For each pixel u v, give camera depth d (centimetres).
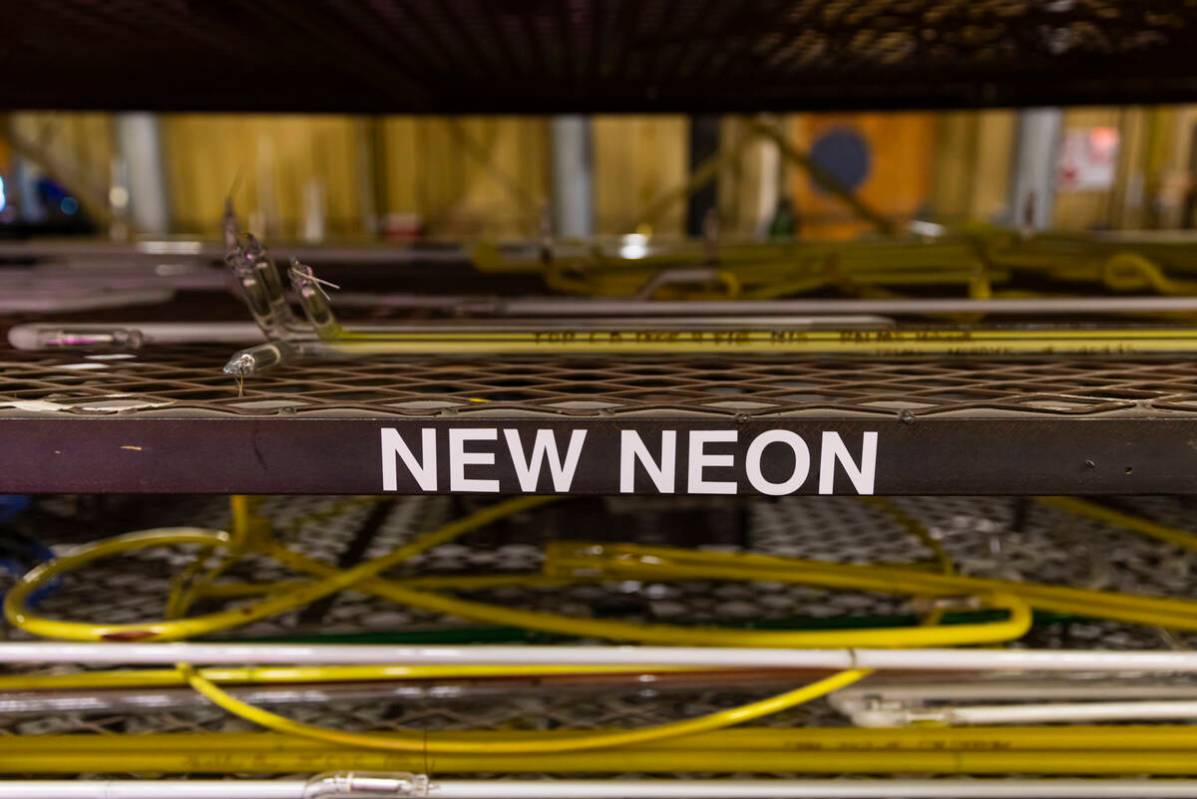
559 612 81
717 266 118
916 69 139
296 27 104
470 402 50
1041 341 60
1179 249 128
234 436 47
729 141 389
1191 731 64
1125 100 160
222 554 89
